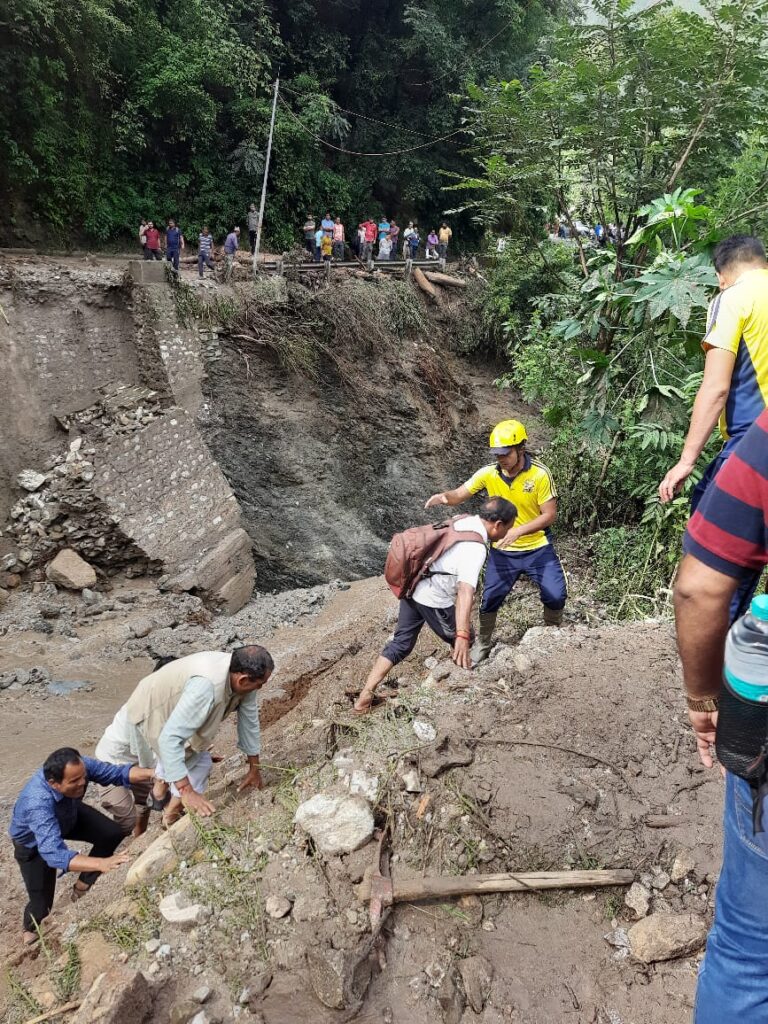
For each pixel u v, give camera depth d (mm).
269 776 4094
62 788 4082
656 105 8562
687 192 7066
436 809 3551
